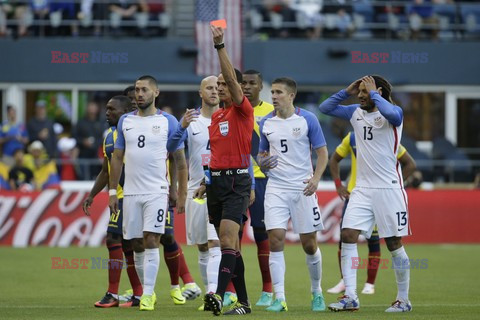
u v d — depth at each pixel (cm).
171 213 3556
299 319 2927
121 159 3400
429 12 8788
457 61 8744
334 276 4834
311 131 3344
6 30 8394
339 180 4116
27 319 2964
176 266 3575
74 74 8400
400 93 8769
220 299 2945
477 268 5272
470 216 7062
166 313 3152
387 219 3259
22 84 8388
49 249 6331
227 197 3070
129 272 3575
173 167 3531
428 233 7038
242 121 3073
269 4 8625
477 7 8906
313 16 8644
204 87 3628
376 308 3444
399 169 3309
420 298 3872
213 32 2978
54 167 6962
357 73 8581
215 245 3406
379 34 8744
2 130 7138
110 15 8425
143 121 3350
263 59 8462
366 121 3288
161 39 8419
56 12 8388
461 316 3072
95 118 7538
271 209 3328
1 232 6556
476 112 8850
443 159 8112
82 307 3447
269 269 3534
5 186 7000
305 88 8594
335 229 6888
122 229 3469
